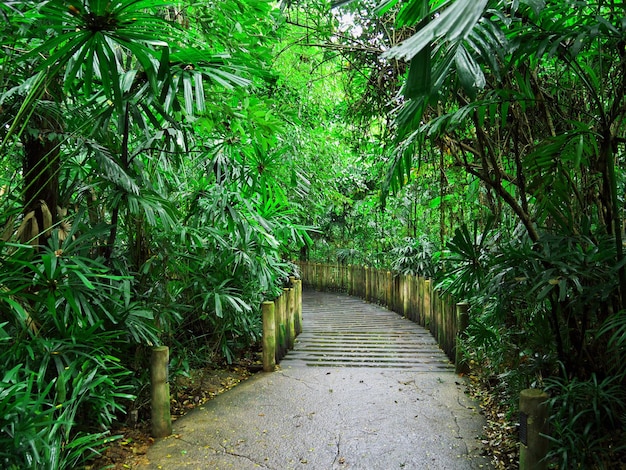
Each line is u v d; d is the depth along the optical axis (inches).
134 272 114.8
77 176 104.7
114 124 114.0
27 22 72.6
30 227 88.8
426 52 32.4
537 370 102.3
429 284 245.3
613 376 79.6
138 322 102.0
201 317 153.1
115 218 101.6
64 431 78.6
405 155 87.1
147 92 85.2
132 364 115.6
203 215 138.2
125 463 97.0
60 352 81.6
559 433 77.2
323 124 242.1
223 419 120.6
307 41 139.3
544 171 82.5
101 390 88.4
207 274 152.3
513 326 121.1
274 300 186.5
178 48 69.1
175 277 142.6
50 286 75.4
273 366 167.5
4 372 72.6
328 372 163.9
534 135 113.1
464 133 115.6
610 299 83.7
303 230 186.4
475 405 128.3
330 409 126.7
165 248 122.9
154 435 109.5
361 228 436.1
